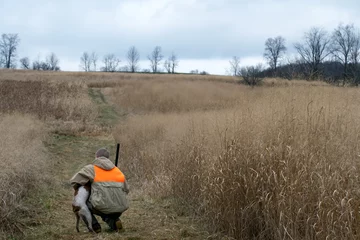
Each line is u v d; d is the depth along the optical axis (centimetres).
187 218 763
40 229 691
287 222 553
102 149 684
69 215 784
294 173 590
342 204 490
